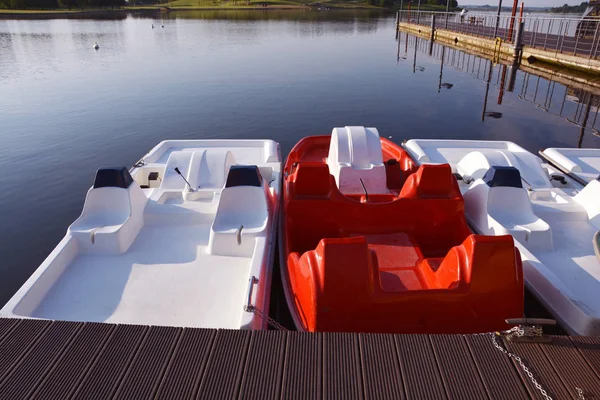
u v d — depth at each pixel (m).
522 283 3.67
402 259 4.58
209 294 4.13
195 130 12.51
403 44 33.03
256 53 27.27
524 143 11.34
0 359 2.84
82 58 25.69
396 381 2.68
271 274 4.49
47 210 8.33
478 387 2.64
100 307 3.97
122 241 4.65
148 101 15.58
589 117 13.34
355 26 49.53
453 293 3.57
